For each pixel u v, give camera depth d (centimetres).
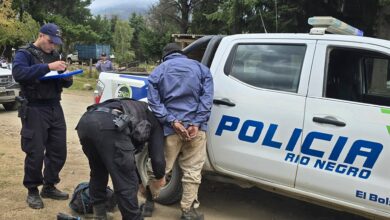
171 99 433
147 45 5259
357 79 426
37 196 486
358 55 417
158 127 412
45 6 5869
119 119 377
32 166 470
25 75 446
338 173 392
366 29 1300
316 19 434
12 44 3972
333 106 398
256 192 577
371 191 377
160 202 504
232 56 470
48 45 473
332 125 396
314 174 403
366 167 379
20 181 568
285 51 438
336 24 432
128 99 415
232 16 1507
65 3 6256
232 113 453
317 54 418
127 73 586
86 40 5888
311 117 407
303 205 537
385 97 417
